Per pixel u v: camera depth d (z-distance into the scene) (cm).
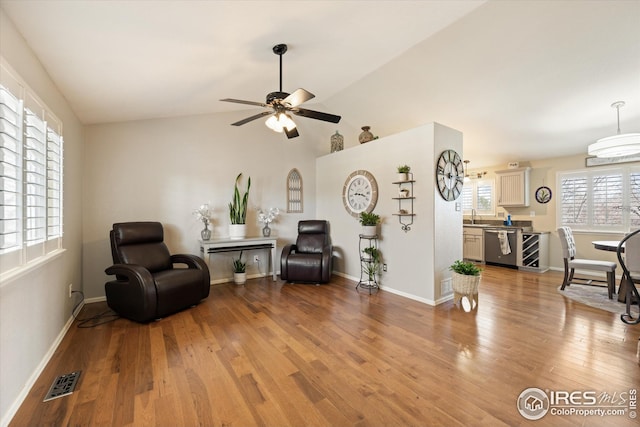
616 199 471
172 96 334
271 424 154
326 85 422
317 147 564
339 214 506
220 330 275
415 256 372
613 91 326
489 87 367
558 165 533
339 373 202
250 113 491
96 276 371
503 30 279
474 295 352
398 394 178
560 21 257
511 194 576
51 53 200
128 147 394
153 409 166
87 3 155
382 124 548
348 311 327
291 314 318
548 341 248
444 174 363
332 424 154
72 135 309
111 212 382
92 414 161
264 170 507
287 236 532
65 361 218
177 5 173
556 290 408
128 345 245
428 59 347
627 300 294
